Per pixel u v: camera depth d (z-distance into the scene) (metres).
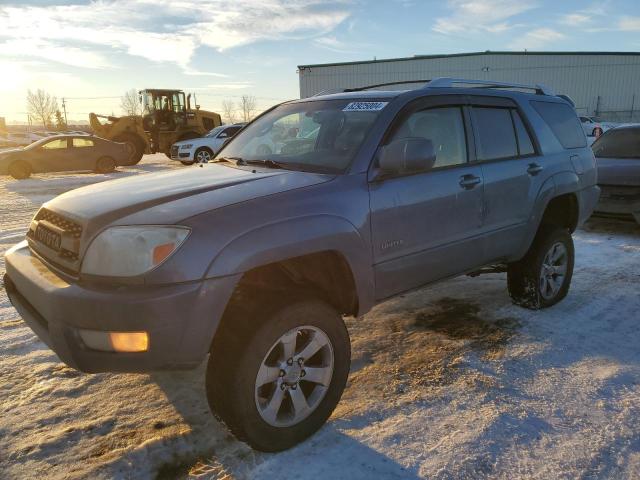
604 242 7.12
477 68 38.44
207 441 2.78
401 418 2.97
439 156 3.52
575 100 38.34
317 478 2.49
